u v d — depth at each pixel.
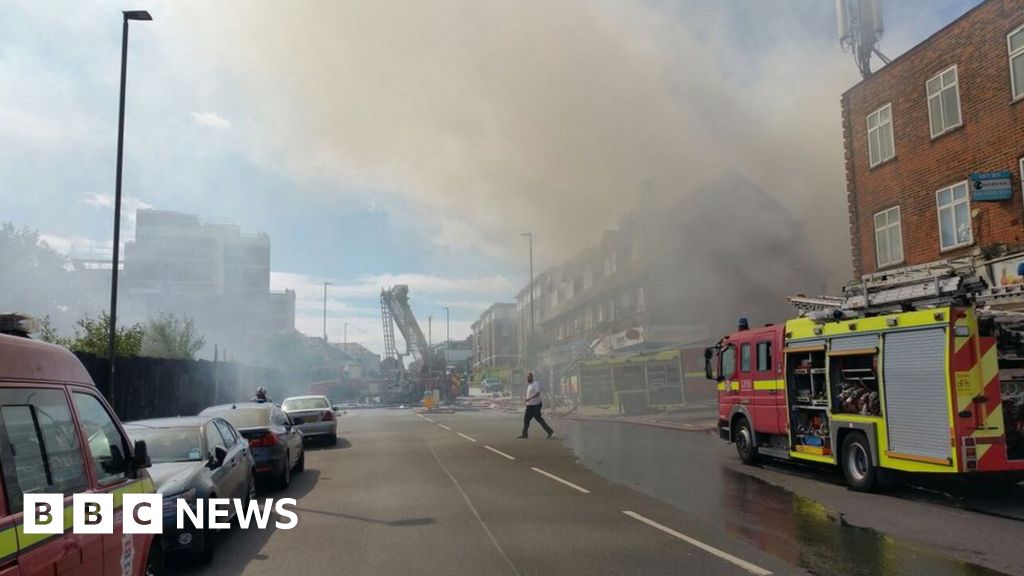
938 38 17.83
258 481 11.77
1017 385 9.41
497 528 8.41
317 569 6.89
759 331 13.30
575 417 29.11
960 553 6.88
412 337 48.31
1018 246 15.38
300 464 14.06
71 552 3.75
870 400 10.34
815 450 11.60
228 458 8.90
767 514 8.91
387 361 48.97
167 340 24.41
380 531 8.46
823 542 7.39
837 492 10.50
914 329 9.55
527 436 20.55
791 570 6.39
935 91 17.97
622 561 6.84
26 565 3.27
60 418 3.96
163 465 7.73
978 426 8.94
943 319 9.16
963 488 10.50
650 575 6.35
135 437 8.37
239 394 34.44
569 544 7.55
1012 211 15.63
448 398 47.44
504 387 66.06
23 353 3.67
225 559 7.34
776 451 12.70
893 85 19.44
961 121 17.06
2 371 3.40
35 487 3.50
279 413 13.53
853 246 21.02
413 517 9.21
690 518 8.74
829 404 11.05
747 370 13.65
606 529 8.22
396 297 48.19
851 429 10.63
